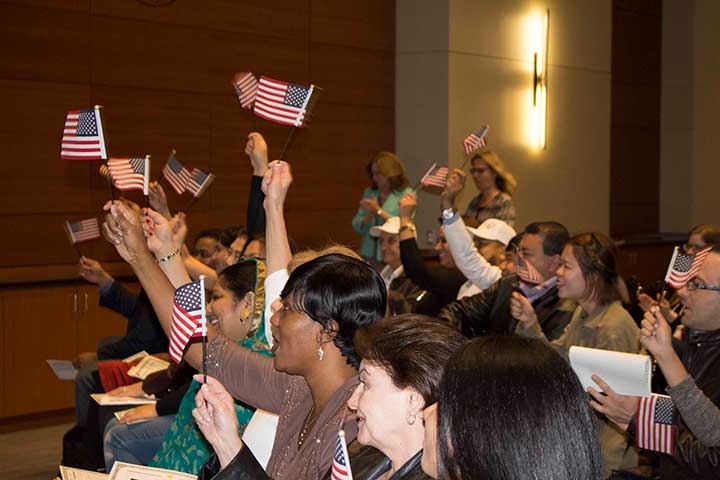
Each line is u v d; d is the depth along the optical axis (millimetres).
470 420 1117
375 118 8148
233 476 1807
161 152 6641
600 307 3227
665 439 2496
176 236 3533
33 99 5957
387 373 1512
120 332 6211
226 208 7059
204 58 6879
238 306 3008
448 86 8016
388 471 1666
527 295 3715
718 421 2385
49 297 5863
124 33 6402
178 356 2025
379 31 8156
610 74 9711
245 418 2896
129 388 4074
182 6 6727
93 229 5387
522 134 8742
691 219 11102
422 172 8156
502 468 1097
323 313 1963
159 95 6617
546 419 1108
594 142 9547
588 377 2545
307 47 7598
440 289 4422
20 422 5805
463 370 1148
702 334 2752
